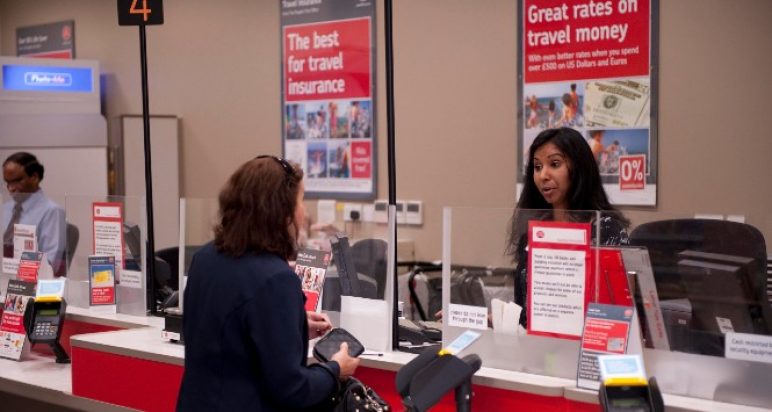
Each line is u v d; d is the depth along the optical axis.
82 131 7.23
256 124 6.82
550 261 2.38
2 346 3.83
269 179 2.19
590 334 2.27
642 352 2.26
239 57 6.88
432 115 5.83
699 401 2.18
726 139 4.66
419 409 2.22
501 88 5.49
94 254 3.78
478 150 5.62
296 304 2.15
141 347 3.00
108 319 3.56
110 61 7.75
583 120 5.14
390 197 2.83
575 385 2.27
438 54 5.78
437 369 2.28
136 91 7.59
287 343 2.10
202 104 7.14
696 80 4.75
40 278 4.00
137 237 3.61
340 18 6.25
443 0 5.74
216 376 2.16
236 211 2.20
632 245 2.32
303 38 6.45
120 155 7.13
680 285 2.24
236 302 2.13
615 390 2.04
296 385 2.10
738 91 4.62
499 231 2.50
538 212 2.41
